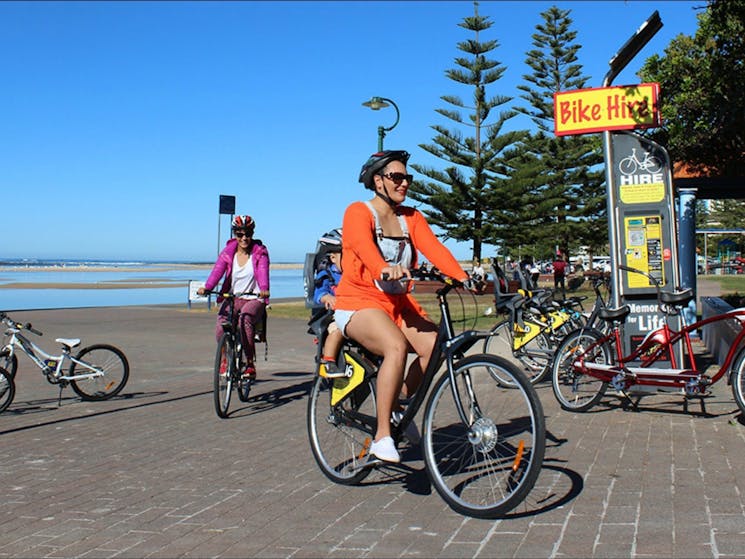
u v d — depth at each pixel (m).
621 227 7.86
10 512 4.39
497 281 9.69
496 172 37.81
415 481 4.81
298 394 8.79
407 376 4.47
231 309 7.61
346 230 4.34
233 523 4.09
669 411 6.93
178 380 10.14
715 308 10.59
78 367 8.38
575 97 7.89
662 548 3.48
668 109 12.87
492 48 36.59
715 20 10.09
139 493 4.73
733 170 13.43
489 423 3.93
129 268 150.62
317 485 4.81
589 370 6.85
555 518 3.96
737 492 4.34
